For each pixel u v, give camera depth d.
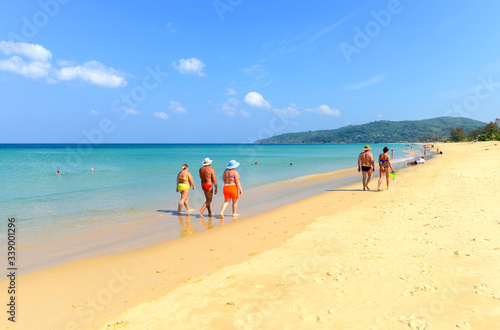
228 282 4.30
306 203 10.66
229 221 8.71
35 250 6.29
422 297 3.48
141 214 9.77
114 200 12.23
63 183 17.22
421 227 6.43
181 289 4.16
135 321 3.37
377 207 9.05
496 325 2.84
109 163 35.38
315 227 7.17
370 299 3.54
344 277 4.20
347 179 18.83
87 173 23.20
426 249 5.07
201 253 5.83
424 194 10.76
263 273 4.57
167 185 16.45
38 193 13.75
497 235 5.56
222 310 3.51
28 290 4.34
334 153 75.44
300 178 20.20
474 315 3.03
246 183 17.75
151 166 30.86
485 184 11.97
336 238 6.11
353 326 3.00
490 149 51.44
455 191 10.88
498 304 3.21
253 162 38.81
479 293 3.47
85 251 6.20
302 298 3.68
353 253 5.15
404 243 5.47
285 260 5.07
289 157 53.97
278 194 13.57
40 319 3.51
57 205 11.16
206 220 8.92
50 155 58.72
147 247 6.40
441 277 3.96
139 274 4.86
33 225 8.37
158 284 4.42
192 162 37.62
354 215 8.17
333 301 3.55
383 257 4.86
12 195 13.23
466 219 6.82
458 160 29.59
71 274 4.92
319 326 3.04
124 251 6.16
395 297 3.53
